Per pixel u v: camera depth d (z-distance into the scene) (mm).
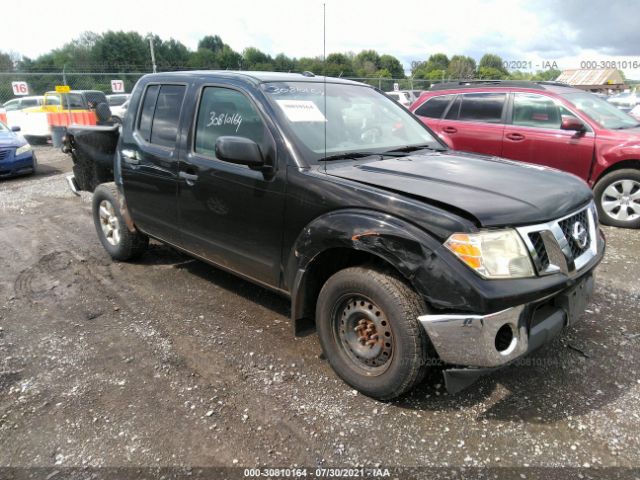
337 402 2752
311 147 3086
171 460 2346
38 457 2375
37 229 6340
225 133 3445
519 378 2943
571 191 2820
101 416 2652
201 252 3822
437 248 2359
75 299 4145
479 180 2826
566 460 2316
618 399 2742
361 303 2705
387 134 3719
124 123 4449
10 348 3357
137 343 3406
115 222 4855
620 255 5117
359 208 2650
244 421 2605
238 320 3736
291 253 3012
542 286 2385
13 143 10141
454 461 2322
